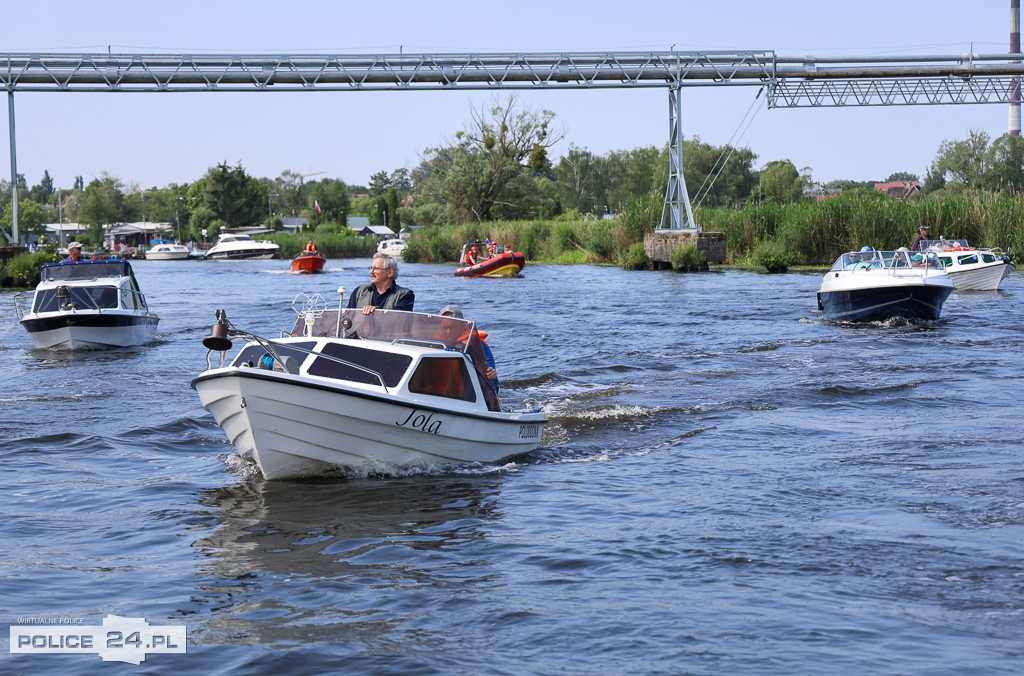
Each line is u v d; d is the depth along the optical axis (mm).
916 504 8180
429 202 90438
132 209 178625
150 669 5160
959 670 5078
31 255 43938
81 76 46625
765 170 128875
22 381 16000
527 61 49219
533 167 85625
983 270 32969
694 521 7859
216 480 9414
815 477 9234
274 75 47781
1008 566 6605
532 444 10711
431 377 9594
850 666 5145
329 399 8828
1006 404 12773
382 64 48406
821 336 21094
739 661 5223
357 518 8062
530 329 22859
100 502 8625
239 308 30500
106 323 20562
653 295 33062
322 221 170375
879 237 47375
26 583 6516
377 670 5160
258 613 5980
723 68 49750
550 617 5871
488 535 7562
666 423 12016
